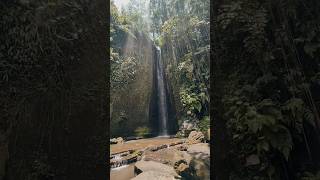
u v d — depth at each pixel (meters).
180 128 19.98
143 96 21.77
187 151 13.28
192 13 21.28
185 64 20.31
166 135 21.42
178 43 21.59
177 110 21.05
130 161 12.81
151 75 22.55
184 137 19.02
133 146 15.98
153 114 22.17
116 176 10.75
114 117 20.17
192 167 10.88
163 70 22.72
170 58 22.08
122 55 21.41
